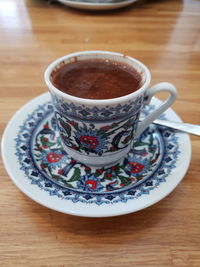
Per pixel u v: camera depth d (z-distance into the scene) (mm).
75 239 93
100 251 90
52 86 104
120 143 116
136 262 86
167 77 190
